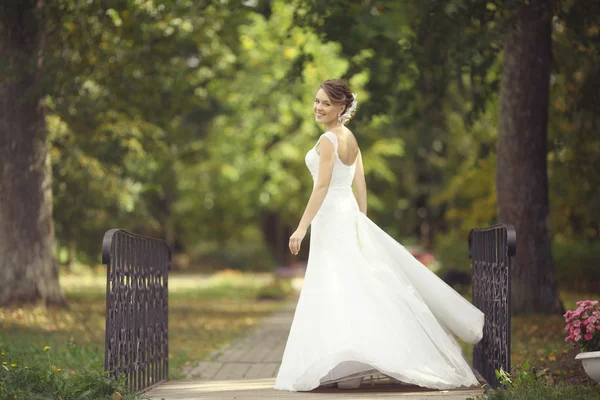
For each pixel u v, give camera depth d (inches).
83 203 970.7
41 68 691.4
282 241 2362.2
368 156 1632.6
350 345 299.9
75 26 717.3
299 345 311.6
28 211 730.8
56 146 918.4
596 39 618.2
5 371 292.2
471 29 595.8
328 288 313.4
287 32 678.5
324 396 296.4
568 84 754.2
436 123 812.6
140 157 949.8
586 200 1061.1
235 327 775.1
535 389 285.7
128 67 755.4
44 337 571.5
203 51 882.8
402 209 2297.0
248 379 415.2
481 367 377.7
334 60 1220.5
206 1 716.0
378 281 313.1
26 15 685.9
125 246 308.3
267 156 1626.5
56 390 282.8
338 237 320.2
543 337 550.9
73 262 1775.3
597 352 288.7
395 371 297.4
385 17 837.8
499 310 316.8
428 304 325.4
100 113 783.7
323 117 324.5
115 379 291.6
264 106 1423.5
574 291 1189.7
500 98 687.1
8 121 725.3
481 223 1231.5
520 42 666.8
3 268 724.0
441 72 725.3
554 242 1257.4
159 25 775.1
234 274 1790.1
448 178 1814.7
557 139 732.0
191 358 523.8
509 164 681.0
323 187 317.7
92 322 695.1
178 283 1747.0
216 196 1907.0
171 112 838.5
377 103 721.6
